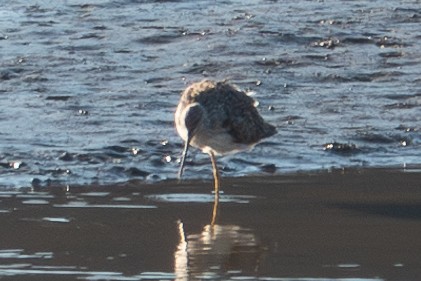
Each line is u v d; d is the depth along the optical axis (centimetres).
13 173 1770
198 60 2589
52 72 2470
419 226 1516
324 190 1709
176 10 3197
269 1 3341
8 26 2941
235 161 1869
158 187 1727
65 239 1445
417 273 1307
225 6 3262
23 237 1449
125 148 1909
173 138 1981
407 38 2825
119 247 1412
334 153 1938
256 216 1562
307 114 2186
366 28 2925
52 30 2889
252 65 2556
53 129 2027
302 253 1391
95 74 2462
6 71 2456
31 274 1298
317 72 2505
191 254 1384
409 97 2322
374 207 1612
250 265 1338
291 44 2750
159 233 1477
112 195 1673
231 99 1745
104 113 2148
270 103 2267
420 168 1869
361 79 2472
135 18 3064
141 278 1288
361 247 1416
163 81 2427
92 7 3219
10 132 1998
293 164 1878
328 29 2891
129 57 2616
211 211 1590
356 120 2147
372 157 1931
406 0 3312
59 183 1734
